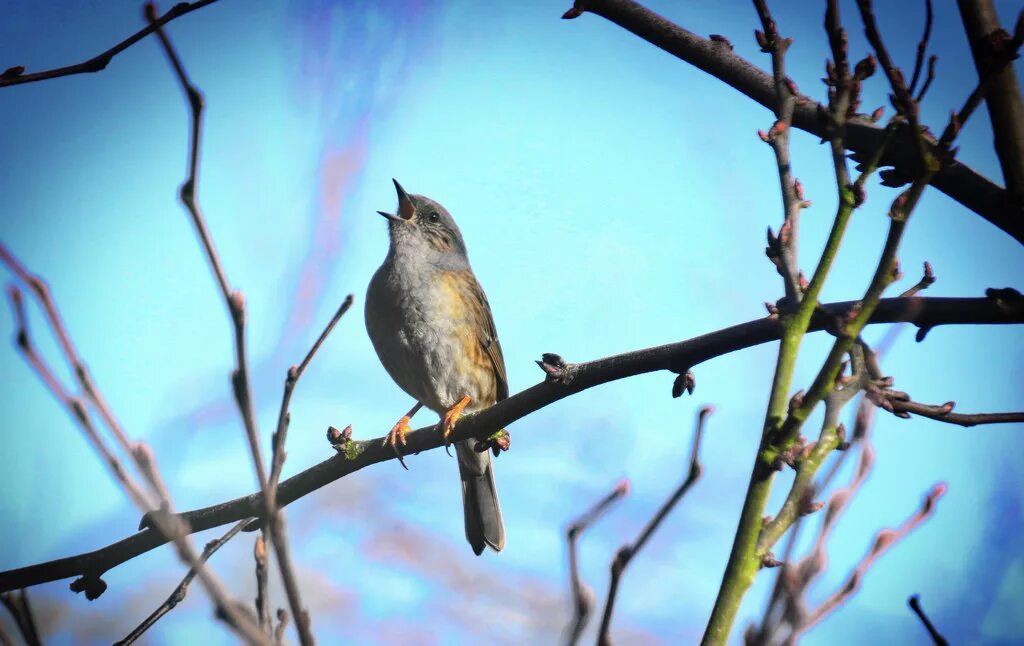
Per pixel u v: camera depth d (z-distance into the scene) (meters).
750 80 7.75
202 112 4.43
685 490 4.75
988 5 6.35
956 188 7.06
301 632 4.37
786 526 5.07
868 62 5.54
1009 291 6.58
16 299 4.15
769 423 5.21
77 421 4.34
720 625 4.88
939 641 4.68
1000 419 6.01
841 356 5.03
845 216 5.35
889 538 5.29
